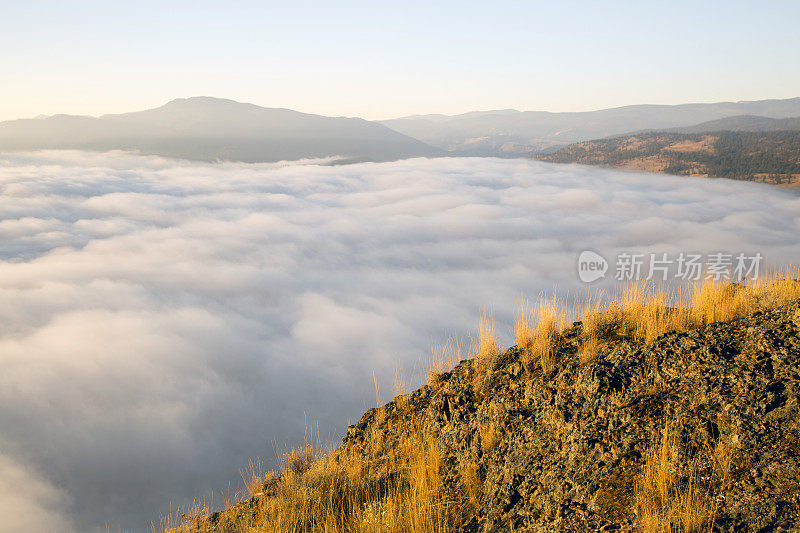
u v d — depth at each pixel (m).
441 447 5.95
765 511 3.46
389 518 4.71
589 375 5.22
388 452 6.39
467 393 6.39
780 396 4.32
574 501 4.22
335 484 5.84
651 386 4.95
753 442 4.03
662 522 3.55
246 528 5.56
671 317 6.04
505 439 5.31
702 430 4.30
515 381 6.01
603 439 4.61
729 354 5.00
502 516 4.51
